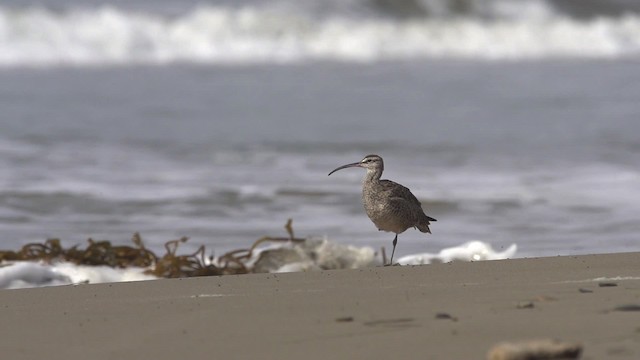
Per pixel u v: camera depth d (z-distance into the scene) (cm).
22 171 2108
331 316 711
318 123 2970
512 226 1611
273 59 5100
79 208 1761
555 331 635
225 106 3378
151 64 4794
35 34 4866
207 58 5066
